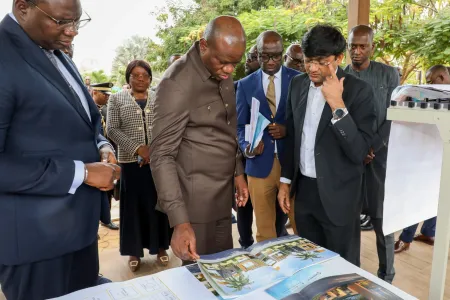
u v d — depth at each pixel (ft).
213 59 3.66
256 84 7.16
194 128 4.07
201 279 2.94
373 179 6.53
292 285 2.79
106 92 11.82
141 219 8.15
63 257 3.65
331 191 4.67
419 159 3.18
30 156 3.17
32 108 3.09
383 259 6.71
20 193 3.24
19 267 3.42
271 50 6.79
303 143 4.99
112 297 2.68
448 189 2.52
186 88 3.82
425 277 7.64
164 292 2.75
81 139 3.54
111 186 3.60
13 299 3.51
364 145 4.42
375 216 6.56
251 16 17.76
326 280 2.81
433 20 13.01
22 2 2.94
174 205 3.67
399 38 13.38
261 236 7.50
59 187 3.24
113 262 8.77
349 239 4.89
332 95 4.23
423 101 2.67
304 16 16.65
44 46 3.26
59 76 3.28
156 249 8.25
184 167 4.13
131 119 7.88
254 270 3.01
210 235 4.43
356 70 7.15
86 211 3.69
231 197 4.58
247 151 6.68
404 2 13.55
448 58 12.55
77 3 3.06
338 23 15.93
